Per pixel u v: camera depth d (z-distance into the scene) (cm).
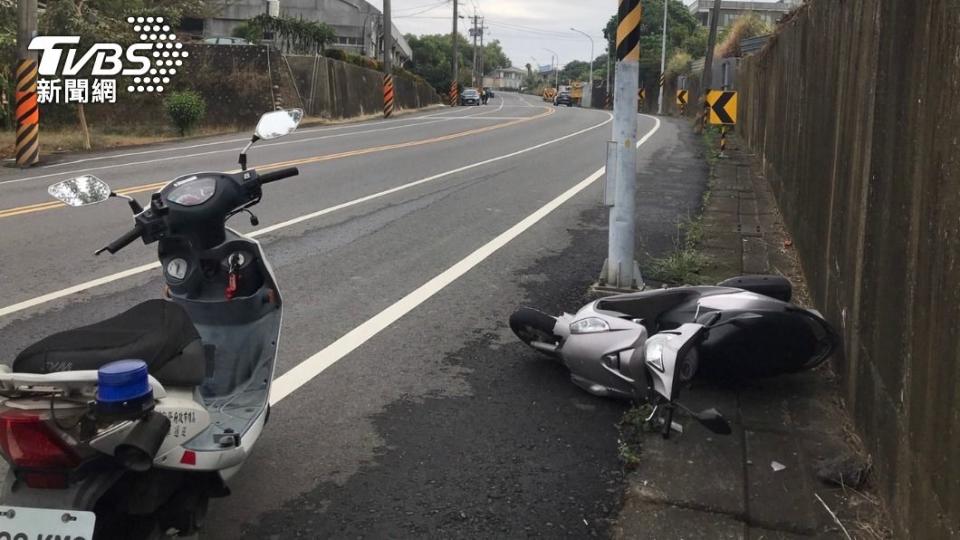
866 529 361
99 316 662
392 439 456
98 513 281
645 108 6072
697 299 526
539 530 369
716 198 1262
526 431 467
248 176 400
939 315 287
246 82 3005
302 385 529
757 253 872
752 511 380
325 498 396
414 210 1133
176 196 381
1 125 2338
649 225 1048
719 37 4525
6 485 267
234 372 399
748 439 449
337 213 1102
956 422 264
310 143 2112
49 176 1510
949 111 285
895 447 350
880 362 387
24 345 593
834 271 542
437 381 538
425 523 375
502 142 2148
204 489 314
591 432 466
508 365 567
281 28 3666
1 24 2300
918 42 340
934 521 284
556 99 6975
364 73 4000
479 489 404
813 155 711
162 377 299
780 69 1198
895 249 363
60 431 254
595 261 859
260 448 445
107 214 1069
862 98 472
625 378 478
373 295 730
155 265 821
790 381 527
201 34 4900
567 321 539
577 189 1332
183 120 2556
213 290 405
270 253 877
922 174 321
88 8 2464
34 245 899
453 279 784
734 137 2375
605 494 400
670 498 391
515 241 951
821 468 409
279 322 418
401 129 2652
